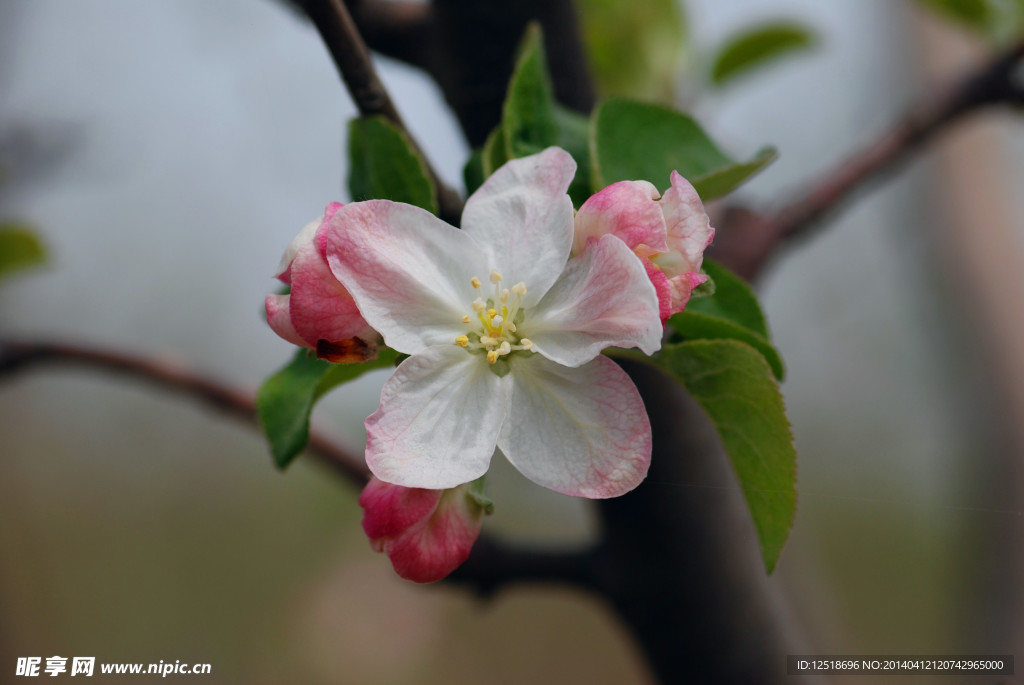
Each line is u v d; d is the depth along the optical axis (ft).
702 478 1.21
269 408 1.10
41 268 1.65
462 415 1.03
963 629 1.78
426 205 1.07
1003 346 1.86
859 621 2.95
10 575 2.89
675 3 1.64
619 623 1.28
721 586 1.24
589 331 1.03
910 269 2.12
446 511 1.03
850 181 1.41
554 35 1.21
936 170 2.02
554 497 2.54
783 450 1.04
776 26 1.61
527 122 1.09
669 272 1.03
